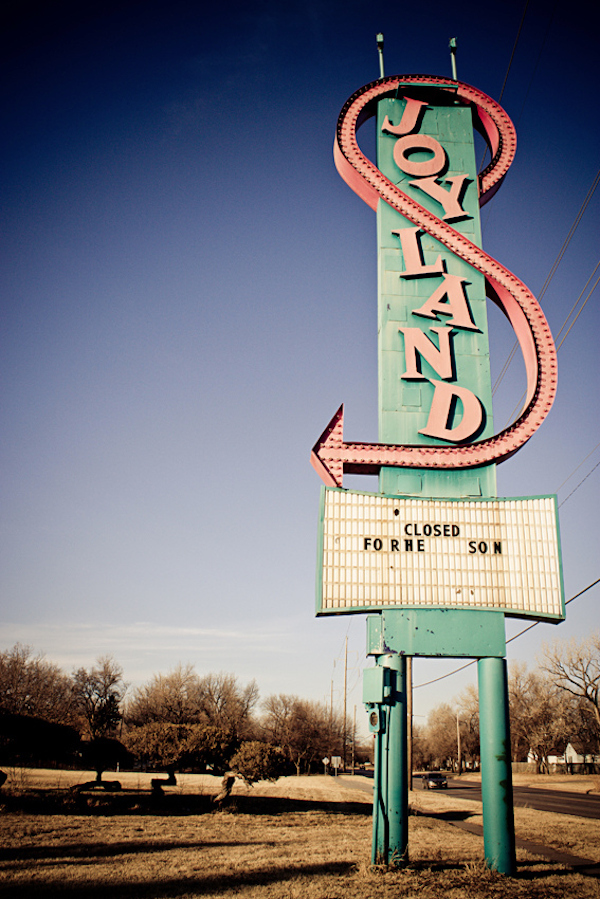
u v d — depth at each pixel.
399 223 15.99
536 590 12.79
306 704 85.19
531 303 14.95
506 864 11.35
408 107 17.25
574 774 67.88
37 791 23.69
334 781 54.47
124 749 24.66
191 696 74.31
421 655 12.45
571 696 71.31
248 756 23.25
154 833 16.17
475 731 94.81
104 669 64.56
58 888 9.49
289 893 9.40
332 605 12.63
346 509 13.29
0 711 21.84
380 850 11.50
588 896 9.83
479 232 16.12
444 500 13.42
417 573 12.91
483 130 17.91
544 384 14.32
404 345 14.95
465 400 14.55
